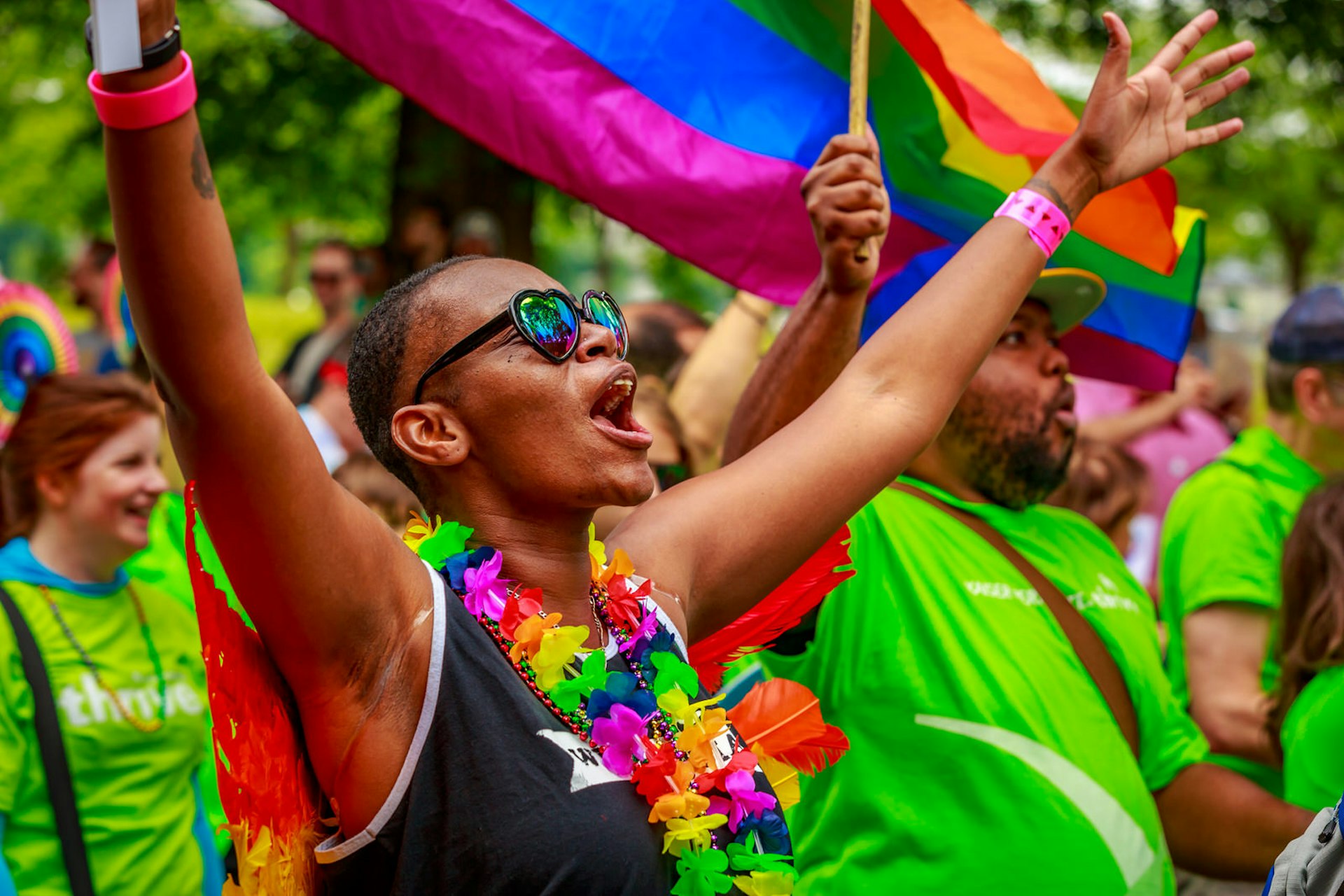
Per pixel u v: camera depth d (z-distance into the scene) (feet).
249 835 4.53
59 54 31.19
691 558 5.73
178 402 4.26
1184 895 10.91
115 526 9.09
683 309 14.16
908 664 8.36
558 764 4.69
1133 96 6.32
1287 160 43.24
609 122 7.96
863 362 6.07
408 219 22.99
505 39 7.74
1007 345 9.29
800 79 8.43
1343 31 27.25
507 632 4.86
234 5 30.25
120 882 8.68
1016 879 8.04
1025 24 27.53
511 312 5.04
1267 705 10.69
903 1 7.82
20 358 14.12
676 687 5.12
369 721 4.65
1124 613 9.41
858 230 6.82
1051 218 6.24
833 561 6.57
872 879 8.14
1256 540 11.26
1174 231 9.53
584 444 5.08
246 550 4.42
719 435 12.23
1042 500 9.70
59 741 8.57
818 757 6.21
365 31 7.47
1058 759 8.30
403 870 4.59
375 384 5.31
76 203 38.99
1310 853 5.53
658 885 4.76
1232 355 24.39
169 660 9.18
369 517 4.72
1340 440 11.85
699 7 8.18
